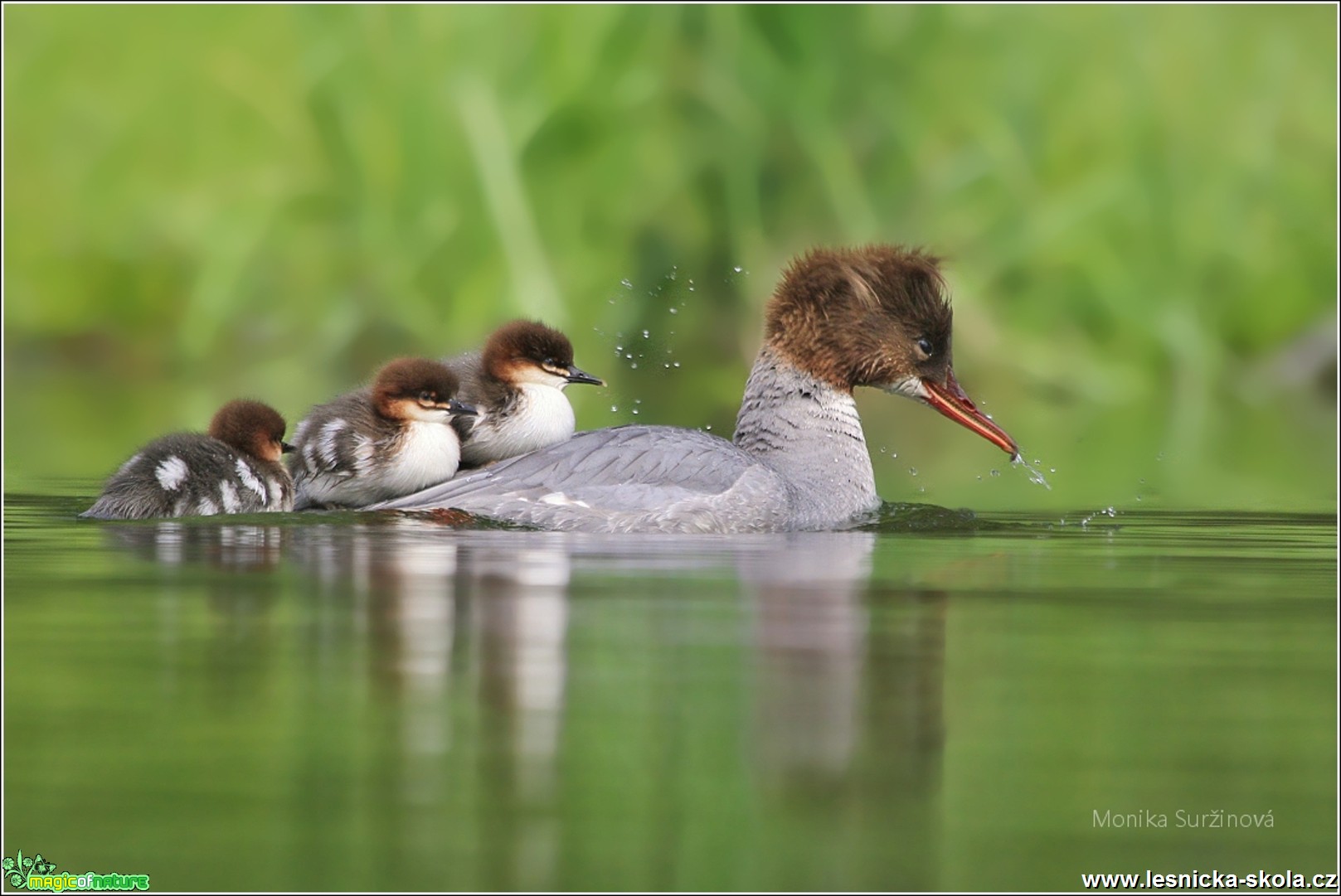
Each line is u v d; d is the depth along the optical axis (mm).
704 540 12781
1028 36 24391
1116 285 23766
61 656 9062
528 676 8711
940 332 14594
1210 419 21953
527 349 15078
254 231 24125
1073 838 7031
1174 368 24000
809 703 8391
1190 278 24344
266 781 7406
